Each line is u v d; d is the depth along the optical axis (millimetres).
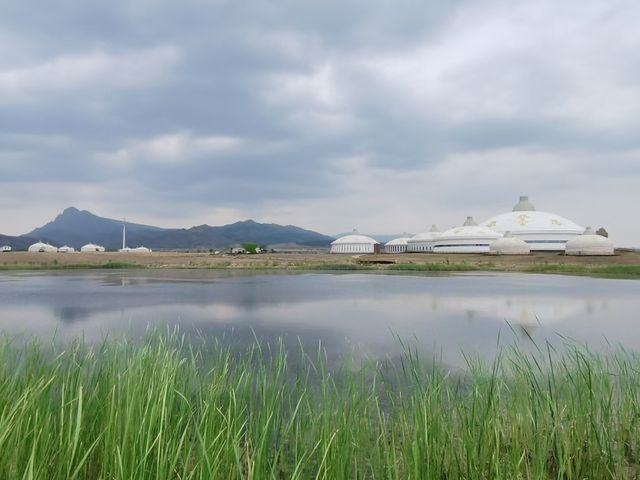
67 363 7922
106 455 4414
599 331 19734
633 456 6145
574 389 7594
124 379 5930
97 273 67000
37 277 57062
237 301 31031
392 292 38250
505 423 6500
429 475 4551
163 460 4078
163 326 20141
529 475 5227
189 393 6406
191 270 76375
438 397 6359
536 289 41031
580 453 5684
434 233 194125
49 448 4543
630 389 7199
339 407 5996
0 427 4234
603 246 117375
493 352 15039
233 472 4570
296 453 5344
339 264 87312
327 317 23578
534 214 180125
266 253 176625
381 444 5969
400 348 15812
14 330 18922
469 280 54156
